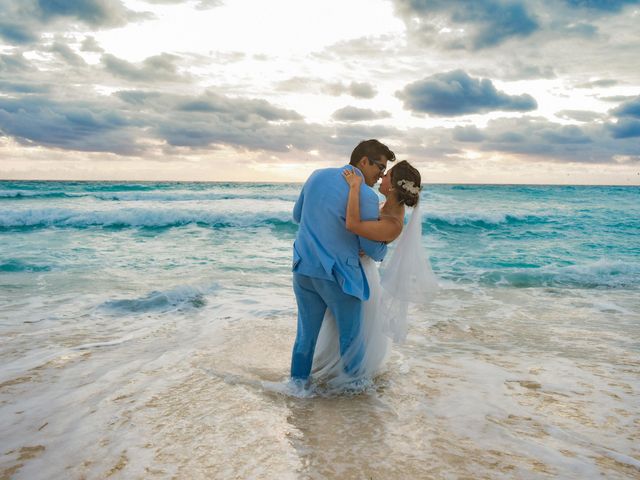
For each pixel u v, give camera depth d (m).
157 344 4.11
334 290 3.06
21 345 4.05
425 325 5.04
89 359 3.69
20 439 2.38
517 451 2.34
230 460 2.20
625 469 2.18
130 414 2.70
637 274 8.27
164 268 8.38
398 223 2.97
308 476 2.06
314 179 3.11
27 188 40.59
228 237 13.36
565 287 7.35
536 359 3.90
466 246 12.73
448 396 3.08
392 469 2.14
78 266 8.48
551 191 41.91
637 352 4.13
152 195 29.17
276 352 3.93
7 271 7.93
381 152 3.12
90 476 2.04
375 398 3.04
